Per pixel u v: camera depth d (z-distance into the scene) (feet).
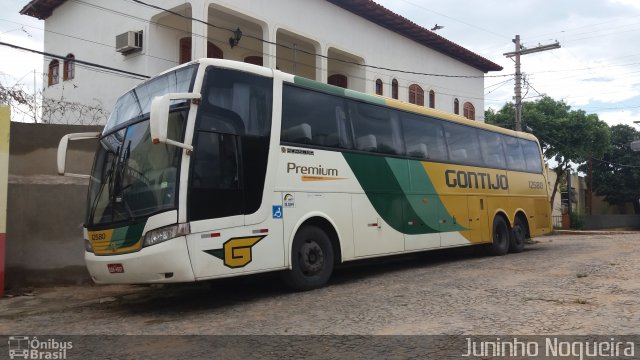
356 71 68.03
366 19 67.97
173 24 54.54
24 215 34.27
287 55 67.15
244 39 61.72
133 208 23.76
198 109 23.88
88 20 60.03
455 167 40.93
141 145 24.86
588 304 21.93
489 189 44.98
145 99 26.58
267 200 26.05
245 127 25.76
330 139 30.32
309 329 19.51
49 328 22.38
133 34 52.60
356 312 22.00
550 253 46.47
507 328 18.51
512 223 47.80
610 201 163.94
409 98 75.10
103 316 24.66
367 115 33.45
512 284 27.50
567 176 131.95
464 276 31.48
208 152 24.02
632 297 23.18
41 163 35.78
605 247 52.24
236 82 25.84
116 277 23.86
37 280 34.19
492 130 47.34
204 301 26.86
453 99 84.48
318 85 30.25
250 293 28.35
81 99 59.98
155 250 22.34
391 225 33.83
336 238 30.04
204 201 23.48
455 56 84.84
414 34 74.64
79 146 36.40
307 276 28.09
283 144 27.37
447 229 39.04
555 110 117.80
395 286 28.50
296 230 27.45
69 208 35.29
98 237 24.90
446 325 19.21
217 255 23.66
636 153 155.43
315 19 60.34
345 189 30.76
